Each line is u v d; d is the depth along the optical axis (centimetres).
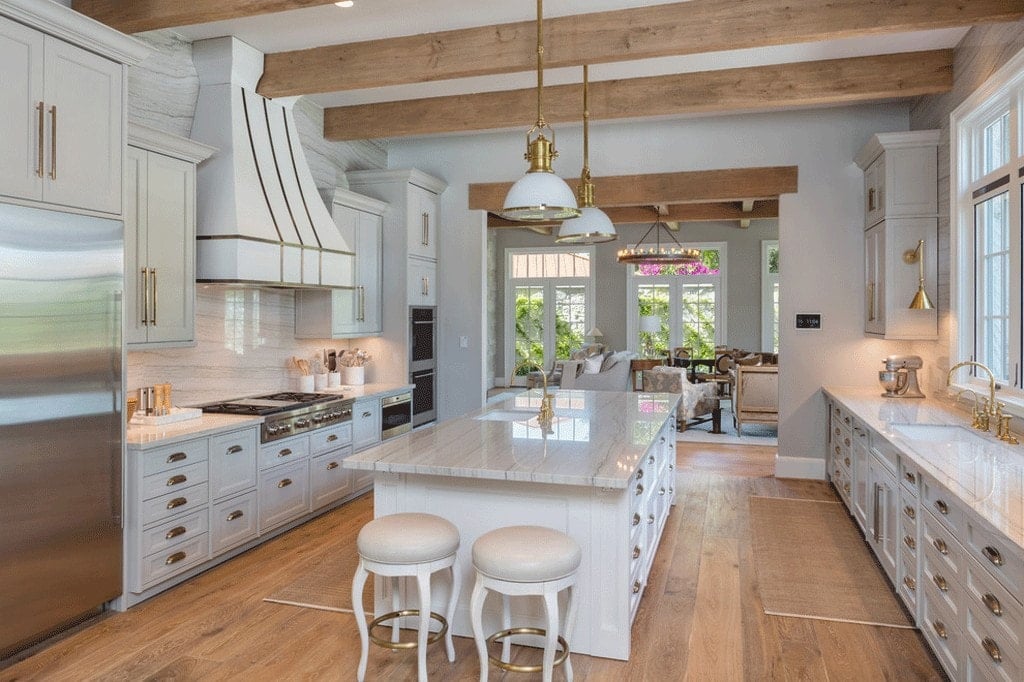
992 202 419
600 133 626
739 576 377
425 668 259
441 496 303
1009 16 338
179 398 436
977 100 409
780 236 597
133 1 350
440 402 675
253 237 413
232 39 430
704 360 1062
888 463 359
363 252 580
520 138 649
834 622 320
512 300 1292
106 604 333
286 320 542
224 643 299
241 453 401
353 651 293
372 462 281
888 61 466
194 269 398
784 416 605
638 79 508
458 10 393
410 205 612
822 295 591
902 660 284
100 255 308
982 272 433
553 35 399
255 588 360
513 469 266
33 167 277
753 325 1172
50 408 285
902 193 504
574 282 1262
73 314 295
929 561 288
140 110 399
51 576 288
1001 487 249
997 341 412
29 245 275
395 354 612
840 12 356
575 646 290
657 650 293
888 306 508
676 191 611
